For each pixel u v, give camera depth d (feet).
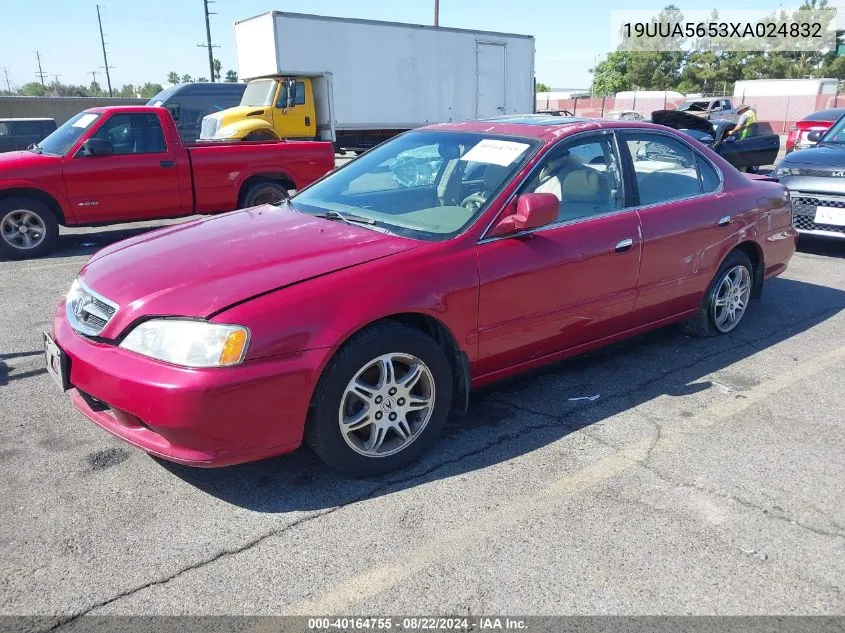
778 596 8.07
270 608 7.85
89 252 27.37
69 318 10.43
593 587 8.18
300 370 9.21
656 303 14.26
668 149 14.70
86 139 26.22
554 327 12.34
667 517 9.53
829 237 24.58
